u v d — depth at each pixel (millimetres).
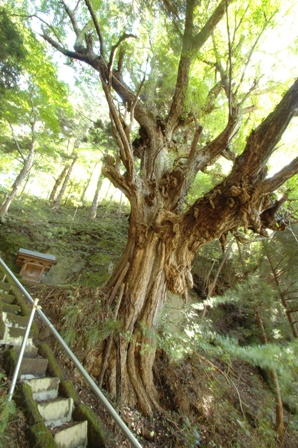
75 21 5738
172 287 3877
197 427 3244
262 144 2963
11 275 2674
